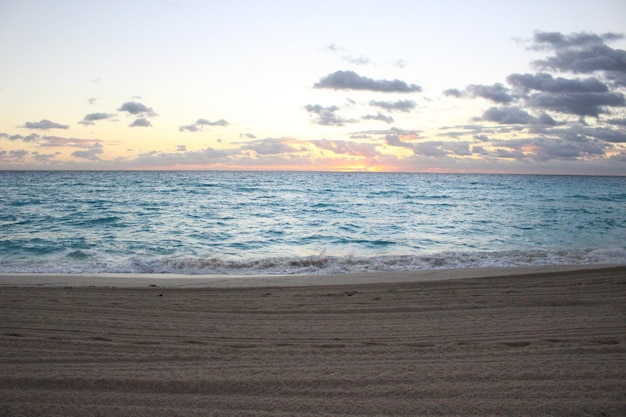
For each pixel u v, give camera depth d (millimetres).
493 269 13672
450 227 28109
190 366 4195
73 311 7414
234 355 4680
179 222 29062
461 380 3666
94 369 4043
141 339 5559
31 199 43500
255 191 63125
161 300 8727
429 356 4578
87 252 18375
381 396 3330
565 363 4125
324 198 51750
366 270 14281
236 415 2982
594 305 7895
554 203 46031
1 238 21406
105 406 3131
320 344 5273
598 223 29625
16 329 5980
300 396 3344
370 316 7211
